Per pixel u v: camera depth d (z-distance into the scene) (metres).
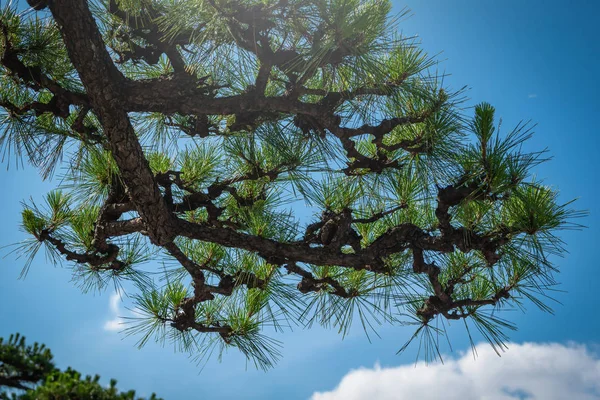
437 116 2.36
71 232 2.83
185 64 2.45
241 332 2.90
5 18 2.15
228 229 2.51
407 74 2.32
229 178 2.81
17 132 2.41
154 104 2.18
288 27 2.15
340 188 2.71
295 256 2.48
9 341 1.38
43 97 2.53
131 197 2.33
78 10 1.95
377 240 2.50
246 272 2.69
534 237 2.25
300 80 2.17
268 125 2.50
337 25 1.97
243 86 2.56
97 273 2.93
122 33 2.46
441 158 2.39
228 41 2.23
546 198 2.28
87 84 2.07
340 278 2.82
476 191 2.22
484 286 2.65
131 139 2.19
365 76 2.16
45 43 2.24
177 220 2.46
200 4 2.09
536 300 2.43
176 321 2.77
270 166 2.73
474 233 2.38
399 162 2.59
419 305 2.70
